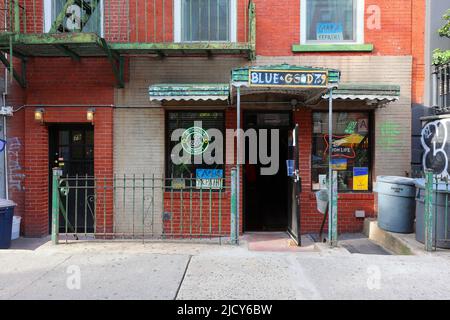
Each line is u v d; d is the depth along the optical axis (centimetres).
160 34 722
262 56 721
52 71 721
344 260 498
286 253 530
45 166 741
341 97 633
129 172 729
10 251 535
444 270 462
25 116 722
